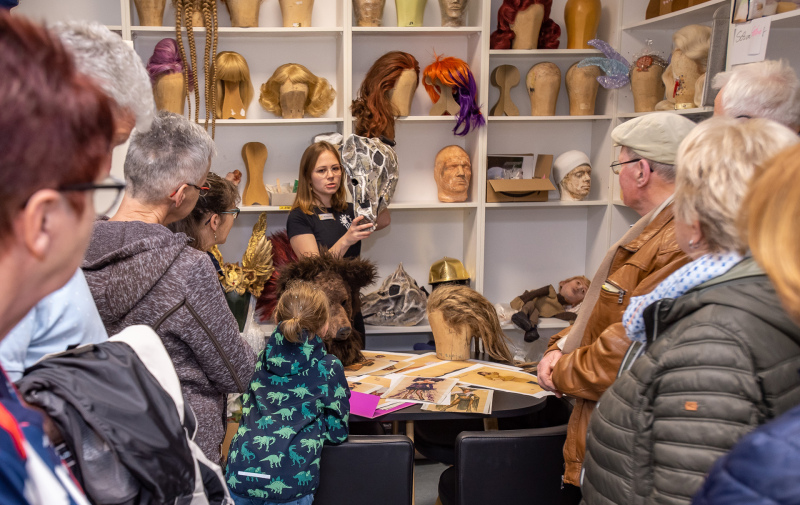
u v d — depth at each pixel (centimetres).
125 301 131
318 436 174
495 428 239
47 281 53
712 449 96
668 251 155
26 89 47
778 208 61
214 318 142
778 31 239
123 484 66
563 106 394
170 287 135
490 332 242
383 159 306
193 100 362
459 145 394
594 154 395
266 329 334
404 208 366
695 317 103
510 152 397
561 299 386
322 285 227
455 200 370
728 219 103
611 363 156
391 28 346
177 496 71
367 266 239
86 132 51
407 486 181
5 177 46
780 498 53
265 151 362
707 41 297
